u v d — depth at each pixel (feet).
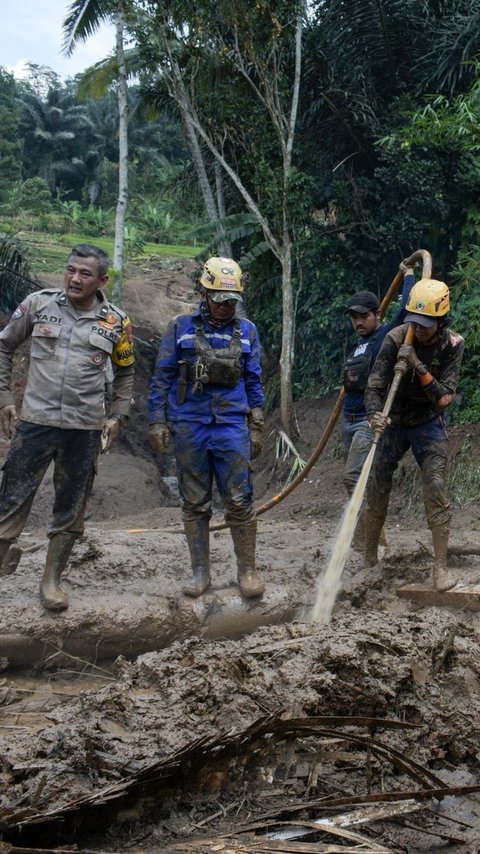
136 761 10.38
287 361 39.81
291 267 42.11
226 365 16.17
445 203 37.01
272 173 39.88
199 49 40.81
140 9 45.09
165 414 16.84
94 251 15.14
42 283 62.85
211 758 10.49
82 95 59.36
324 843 9.98
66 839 9.80
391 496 30.07
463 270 33.24
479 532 22.70
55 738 10.81
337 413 20.66
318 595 16.78
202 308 16.55
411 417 17.48
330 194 40.91
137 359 55.57
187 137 45.80
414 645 13.01
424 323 16.29
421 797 10.52
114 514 35.83
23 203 134.62
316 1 40.40
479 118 32.73
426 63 38.88
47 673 16.05
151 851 9.63
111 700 11.59
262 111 41.37
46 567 16.17
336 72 40.40
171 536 21.68
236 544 17.13
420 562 19.36
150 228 124.47
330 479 34.71
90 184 186.60
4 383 15.44
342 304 39.19
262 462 41.55
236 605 16.96
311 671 12.24
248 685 12.00
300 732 10.96
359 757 11.43
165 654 12.90
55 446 15.40
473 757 12.17
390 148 36.70
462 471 28.63
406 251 39.73
